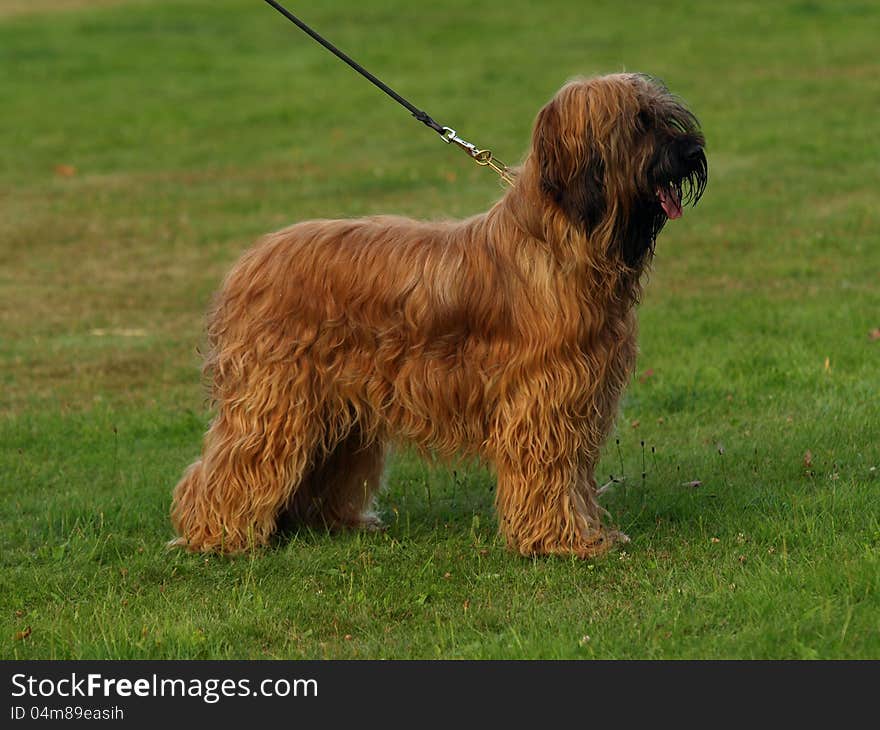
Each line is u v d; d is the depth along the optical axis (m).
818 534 10.07
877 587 8.77
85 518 11.75
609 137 9.23
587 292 9.62
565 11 49.31
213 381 10.74
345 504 11.46
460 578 10.00
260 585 10.02
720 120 33.34
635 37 44.53
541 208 9.56
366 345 10.18
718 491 11.53
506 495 10.23
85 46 47.81
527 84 38.91
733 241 23.30
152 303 22.03
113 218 28.56
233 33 49.28
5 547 11.20
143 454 14.05
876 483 11.27
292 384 10.25
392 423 10.34
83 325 20.62
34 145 35.66
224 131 36.59
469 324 9.95
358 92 39.81
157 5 55.09
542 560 10.19
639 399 14.88
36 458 13.95
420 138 34.41
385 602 9.52
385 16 50.38
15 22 52.50
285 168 32.38
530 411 9.83
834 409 13.73
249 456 10.42
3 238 27.06
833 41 42.12
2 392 16.84
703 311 18.88
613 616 8.90
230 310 10.44
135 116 38.50
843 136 30.97
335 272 10.17
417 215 26.89
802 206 25.50
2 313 21.53
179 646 8.84
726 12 47.44
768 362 16.00
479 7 51.00
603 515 11.23
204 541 10.71
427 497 12.20
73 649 8.91
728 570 9.52
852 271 20.70
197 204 29.44
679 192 9.45
